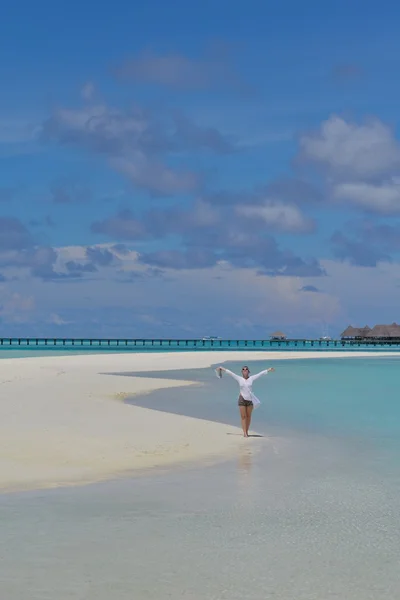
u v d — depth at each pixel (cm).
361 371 6038
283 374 5612
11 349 13712
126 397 3372
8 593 820
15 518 1145
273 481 1450
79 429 2131
